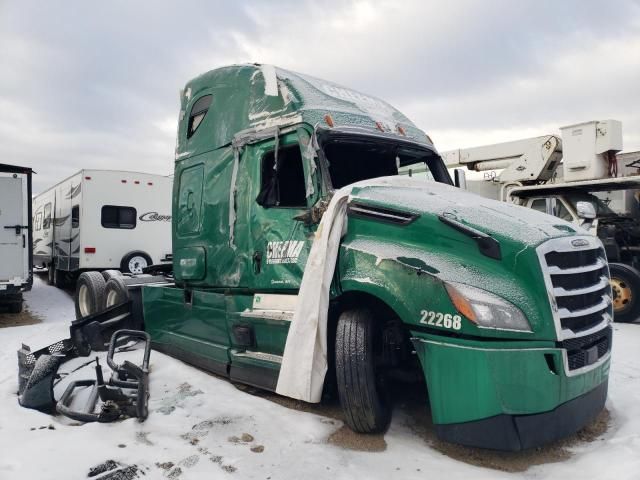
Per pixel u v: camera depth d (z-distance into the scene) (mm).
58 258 15516
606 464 3281
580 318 3557
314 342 3816
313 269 3914
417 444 3738
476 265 3457
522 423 3223
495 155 12664
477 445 3299
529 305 3287
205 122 5734
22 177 10820
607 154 10289
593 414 3656
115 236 13734
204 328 5480
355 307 3967
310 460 3461
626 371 5500
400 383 4883
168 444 3709
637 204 10055
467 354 3307
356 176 4922
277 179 4676
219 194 5332
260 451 3611
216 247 5309
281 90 4793
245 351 4910
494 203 4285
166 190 14555
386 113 5402
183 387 4996
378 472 3312
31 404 4414
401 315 3570
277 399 4691
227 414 4254
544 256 3377
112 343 4844
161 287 6320
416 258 3592
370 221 3949
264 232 4691
